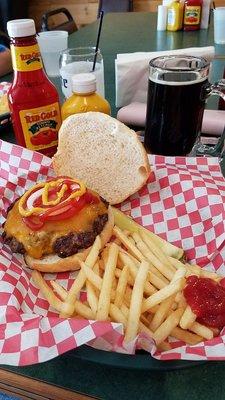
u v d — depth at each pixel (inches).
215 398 8.2
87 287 10.3
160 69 13.5
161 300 9.6
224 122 16.3
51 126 14.8
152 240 12.1
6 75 25.9
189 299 9.5
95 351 8.5
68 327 8.0
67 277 11.4
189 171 13.5
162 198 13.3
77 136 14.0
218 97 19.4
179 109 13.8
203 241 12.1
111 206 13.4
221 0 54.6
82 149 14.1
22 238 11.3
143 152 13.3
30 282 11.0
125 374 8.8
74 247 11.2
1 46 27.6
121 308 9.8
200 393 8.3
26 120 14.2
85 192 11.8
